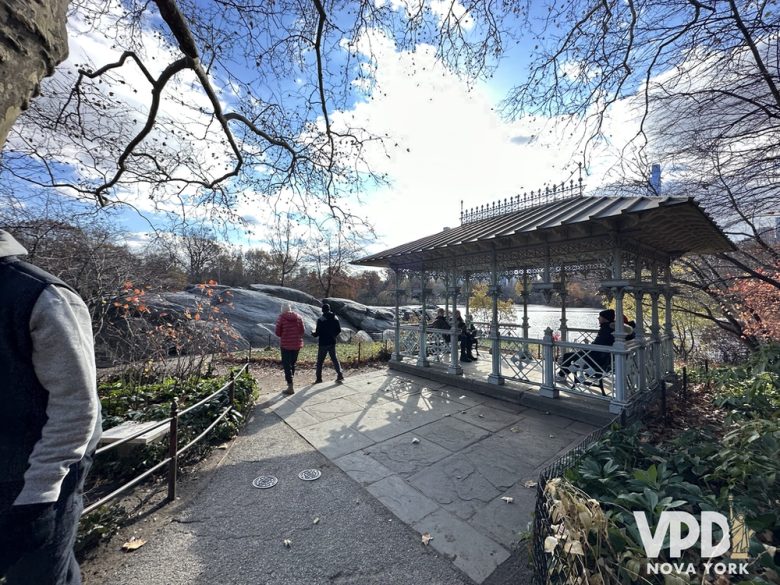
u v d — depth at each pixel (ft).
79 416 3.97
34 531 3.76
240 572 7.62
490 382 21.57
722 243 19.35
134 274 25.49
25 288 3.84
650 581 3.97
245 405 17.33
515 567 7.69
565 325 26.91
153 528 9.06
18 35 3.23
